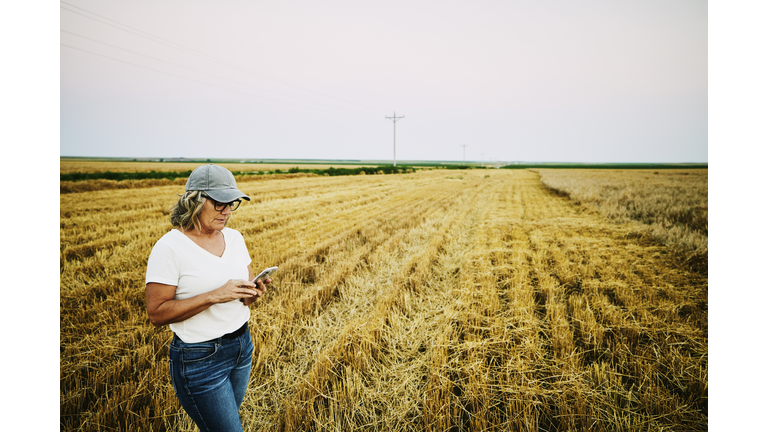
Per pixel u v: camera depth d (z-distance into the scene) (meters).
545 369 3.29
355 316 4.46
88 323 4.15
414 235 9.18
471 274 5.93
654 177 38.31
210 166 1.96
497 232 9.71
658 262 6.70
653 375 3.19
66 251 7.20
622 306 4.73
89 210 13.00
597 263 6.61
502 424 2.66
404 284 5.47
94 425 2.64
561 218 12.07
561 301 4.87
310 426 2.71
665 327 4.04
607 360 3.49
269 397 3.00
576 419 2.73
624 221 11.21
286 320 4.23
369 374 3.28
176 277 1.83
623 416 2.75
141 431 2.64
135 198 16.88
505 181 35.41
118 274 5.89
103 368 3.32
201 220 1.95
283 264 6.38
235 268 2.06
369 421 2.77
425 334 3.94
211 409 1.93
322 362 3.33
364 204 15.80
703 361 3.36
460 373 3.22
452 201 17.14
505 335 3.86
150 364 3.39
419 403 2.95
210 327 1.90
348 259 6.88
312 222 11.02
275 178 34.31
